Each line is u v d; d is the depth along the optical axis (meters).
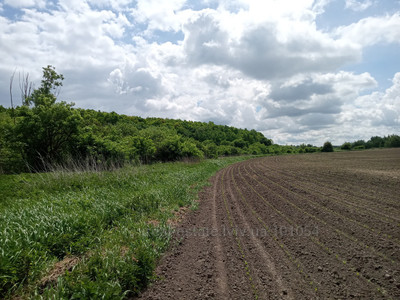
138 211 6.68
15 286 3.07
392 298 2.87
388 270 3.50
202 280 3.51
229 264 3.97
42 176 9.81
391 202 7.29
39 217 4.97
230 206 8.15
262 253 4.31
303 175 15.50
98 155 14.93
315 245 4.52
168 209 7.28
